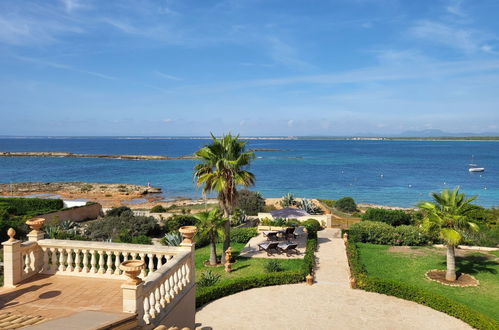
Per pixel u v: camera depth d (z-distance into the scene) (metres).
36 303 8.84
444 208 17.83
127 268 7.30
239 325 13.41
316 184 76.75
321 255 22.80
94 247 10.77
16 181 82.31
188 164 121.50
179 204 54.72
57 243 10.98
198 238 21.42
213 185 21.16
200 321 13.75
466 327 13.23
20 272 10.32
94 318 6.88
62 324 6.41
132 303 7.38
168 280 9.11
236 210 36.16
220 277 18.81
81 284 10.20
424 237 25.83
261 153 186.25
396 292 15.93
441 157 151.88
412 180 82.19
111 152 197.88
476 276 18.50
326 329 13.10
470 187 71.38
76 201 42.88
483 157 150.62
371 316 14.12
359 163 125.31
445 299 14.45
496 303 15.09
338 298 15.87
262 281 17.27
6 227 25.84
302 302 15.48
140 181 82.75
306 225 29.59
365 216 34.00
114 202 56.31
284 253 23.34
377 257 22.44
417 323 13.52
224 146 21.92
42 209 40.62
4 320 7.60
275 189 70.56
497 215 31.52
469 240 25.80
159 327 7.16
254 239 27.22
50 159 143.00
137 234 29.52
